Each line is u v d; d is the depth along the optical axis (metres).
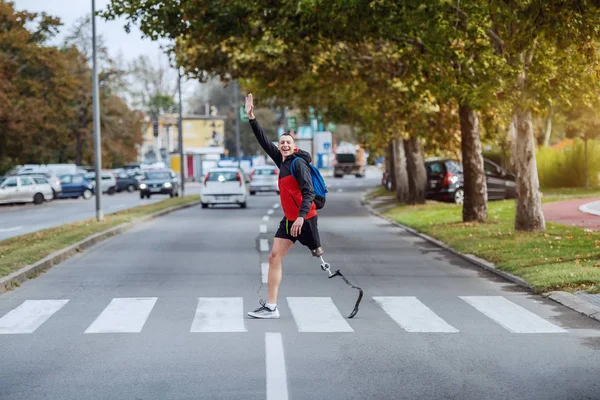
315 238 10.24
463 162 25.06
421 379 7.16
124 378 7.22
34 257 16.42
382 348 8.52
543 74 17.80
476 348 8.52
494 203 34.94
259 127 10.41
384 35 19.92
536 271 13.79
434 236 21.69
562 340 8.95
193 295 12.39
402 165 40.38
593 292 11.64
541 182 43.34
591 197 34.38
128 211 35.16
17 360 8.00
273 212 35.38
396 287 13.22
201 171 96.56
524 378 7.20
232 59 28.09
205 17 21.48
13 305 11.55
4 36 57.47
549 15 14.79
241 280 14.07
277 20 21.22
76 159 83.50
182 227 26.69
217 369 7.54
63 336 9.23
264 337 9.09
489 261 16.06
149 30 21.78
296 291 12.75
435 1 17.41
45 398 6.58
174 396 6.60
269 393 6.65
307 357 8.05
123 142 87.31
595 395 6.63
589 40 15.30
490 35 19.58
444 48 18.48
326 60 28.38
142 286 13.41
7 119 56.44
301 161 10.05
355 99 33.88
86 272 15.36
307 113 45.69
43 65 61.16
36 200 53.78
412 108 30.53
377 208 37.47
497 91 18.67
